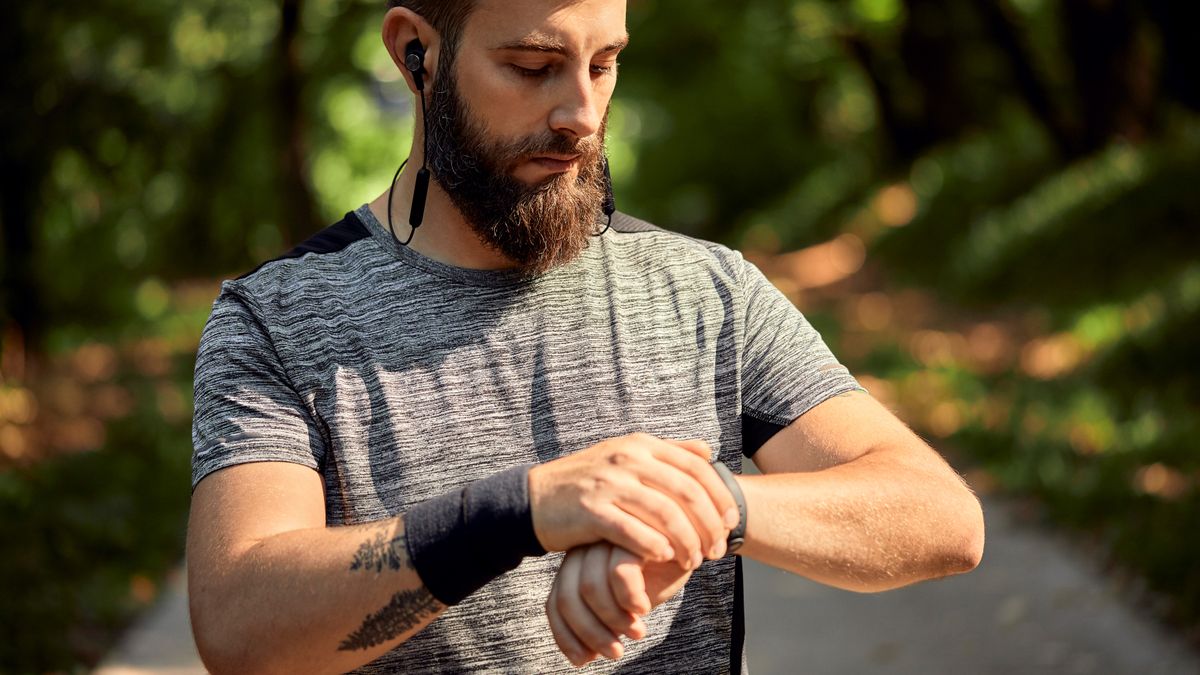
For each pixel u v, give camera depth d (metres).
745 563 6.04
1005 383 9.45
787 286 17.77
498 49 1.44
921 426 8.78
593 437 1.52
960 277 13.56
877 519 1.39
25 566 5.40
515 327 1.54
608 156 1.58
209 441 1.46
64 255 15.17
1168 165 11.97
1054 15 15.79
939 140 20.03
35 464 7.73
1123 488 6.20
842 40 19.92
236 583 1.33
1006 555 5.77
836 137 27.92
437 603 1.28
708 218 30.19
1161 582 4.96
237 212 18.23
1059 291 11.61
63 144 9.65
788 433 1.58
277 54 13.79
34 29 9.27
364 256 1.56
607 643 1.28
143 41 13.64
